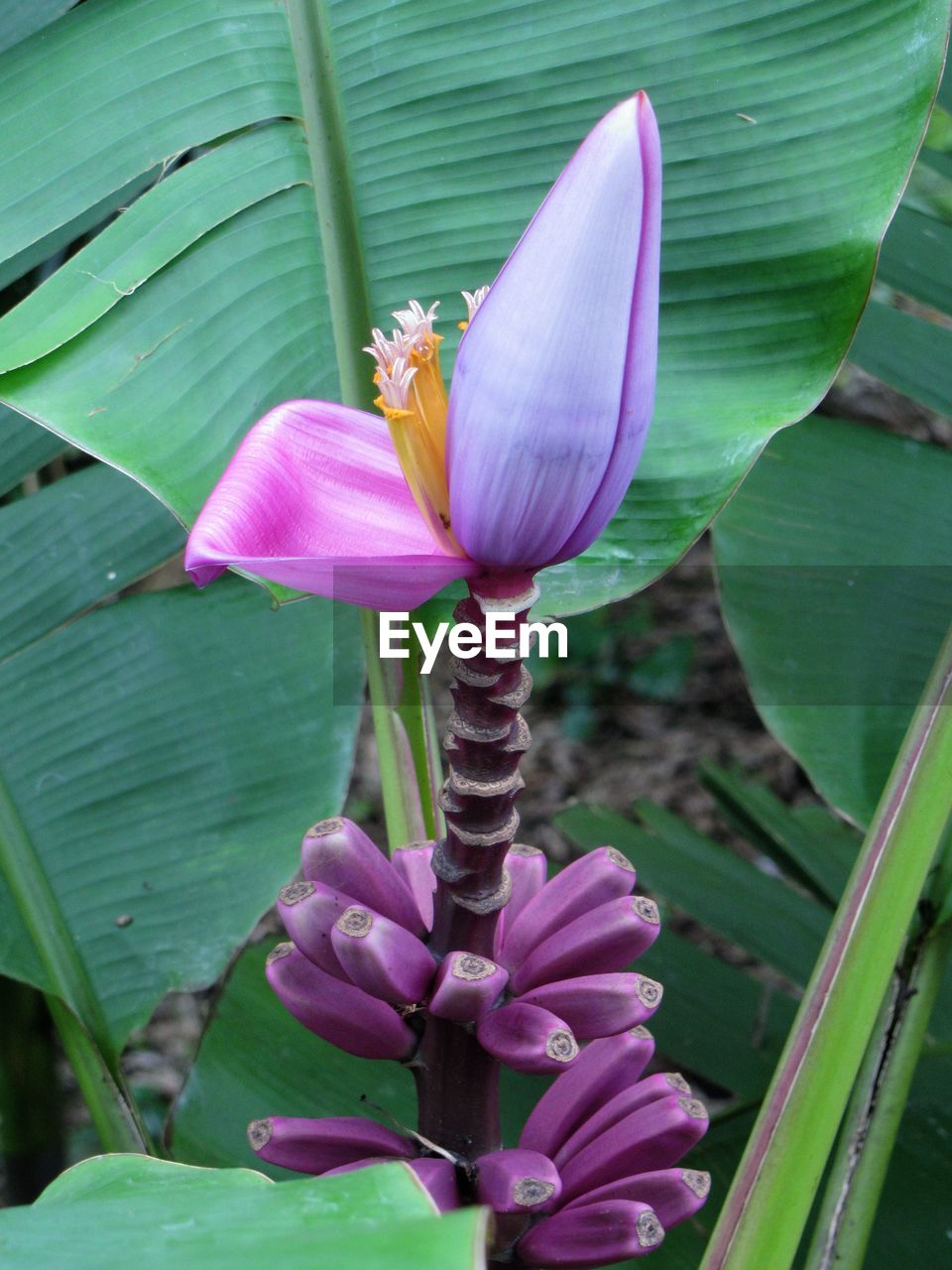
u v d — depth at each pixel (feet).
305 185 2.64
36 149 2.65
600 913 2.17
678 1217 2.21
